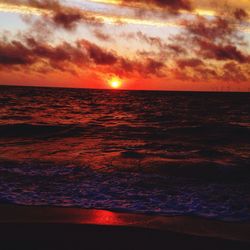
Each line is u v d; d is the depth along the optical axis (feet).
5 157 42.60
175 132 74.69
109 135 69.82
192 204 25.31
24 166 37.45
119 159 42.93
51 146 53.67
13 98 246.68
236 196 27.55
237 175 35.29
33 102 205.67
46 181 31.35
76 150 49.88
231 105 211.41
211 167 38.68
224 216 22.68
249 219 22.13
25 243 17.11
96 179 32.55
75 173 34.78
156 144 57.62
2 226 19.71
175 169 37.63
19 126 78.74
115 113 137.90
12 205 24.27
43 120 99.76
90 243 17.40
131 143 58.59
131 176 34.06
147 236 18.61
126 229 19.62
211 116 125.08
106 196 27.07
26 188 28.84
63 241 17.52
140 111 151.84
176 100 290.76
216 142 61.41
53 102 217.36
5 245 16.84
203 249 17.12
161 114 133.18
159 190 29.17
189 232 19.49
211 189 29.73
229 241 18.21
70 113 132.77
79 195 27.17
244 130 76.54
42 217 21.71
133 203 25.34
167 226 20.45
